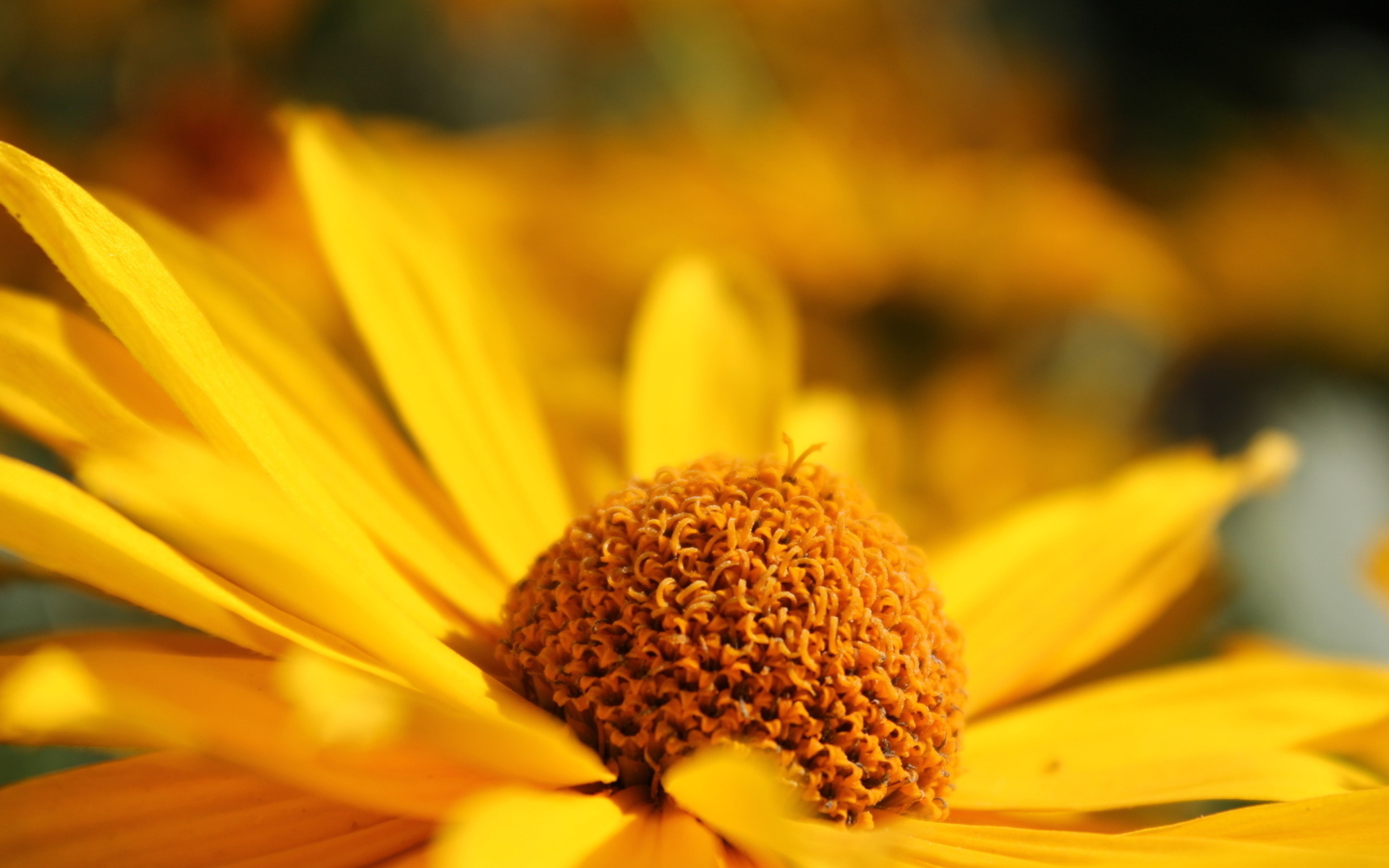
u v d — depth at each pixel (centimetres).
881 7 27
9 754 12
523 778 9
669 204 20
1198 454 13
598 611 10
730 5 24
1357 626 19
